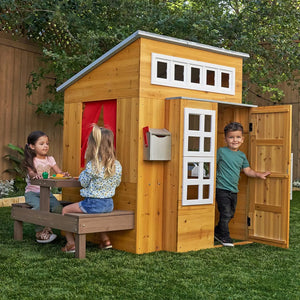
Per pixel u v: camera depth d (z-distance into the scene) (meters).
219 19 8.34
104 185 4.11
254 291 3.16
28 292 3.03
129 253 4.21
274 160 4.79
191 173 4.47
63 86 5.09
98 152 4.09
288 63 8.87
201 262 3.93
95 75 4.76
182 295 3.03
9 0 7.62
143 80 4.26
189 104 4.34
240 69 5.10
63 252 4.23
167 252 4.28
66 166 5.14
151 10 8.36
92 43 7.57
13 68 8.42
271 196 4.80
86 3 7.90
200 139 4.43
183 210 4.32
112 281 3.31
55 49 8.55
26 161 4.81
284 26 8.62
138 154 4.21
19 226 4.80
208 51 4.78
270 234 4.80
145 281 3.33
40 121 8.91
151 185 4.31
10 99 8.39
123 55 4.43
